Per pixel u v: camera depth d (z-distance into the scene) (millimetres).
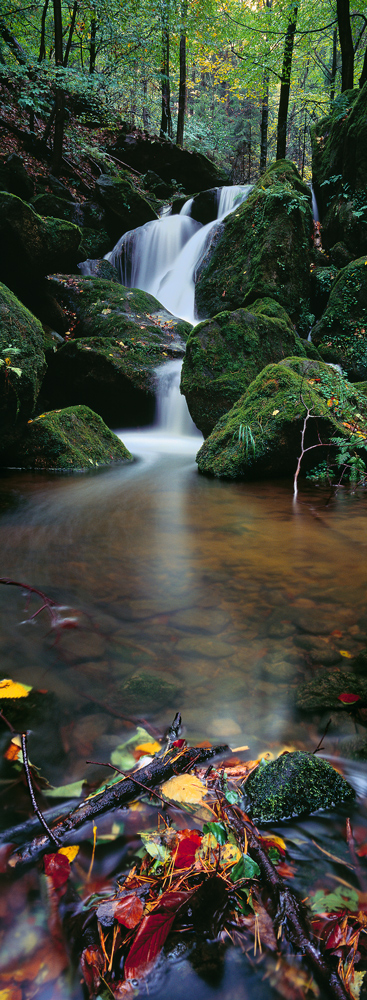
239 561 3467
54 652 2264
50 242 9617
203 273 11805
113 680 2059
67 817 1373
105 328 9984
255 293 10289
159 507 4910
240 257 11062
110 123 17594
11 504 4910
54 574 3189
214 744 1690
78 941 1075
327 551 3695
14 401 6129
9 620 2562
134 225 14586
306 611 2701
